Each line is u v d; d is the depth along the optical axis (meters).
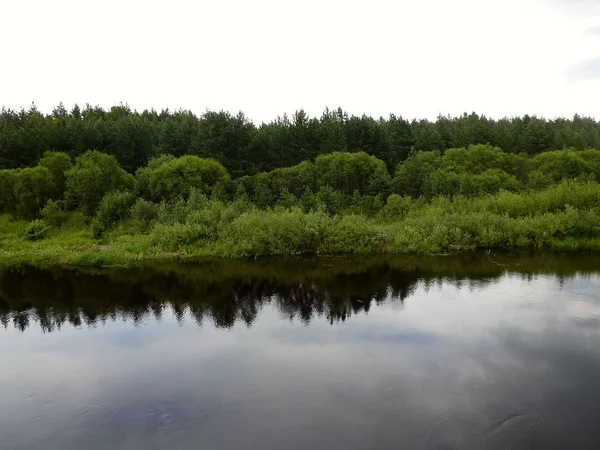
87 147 44.28
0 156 40.72
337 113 53.50
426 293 17.03
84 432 8.98
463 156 42.69
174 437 8.78
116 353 12.46
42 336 13.69
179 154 44.84
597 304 15.42
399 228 26.75
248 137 44.56
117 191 32.19
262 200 32.69
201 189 33.72
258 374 11.15
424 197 33.06
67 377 11.14
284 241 24.64
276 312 15.56
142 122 53.50
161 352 12.48
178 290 18.28
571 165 40.84
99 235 28.61
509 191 32.97
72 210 33.88
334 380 10.77
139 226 29.03
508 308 15.18
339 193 34.00
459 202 29.77
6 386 10.73
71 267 22.34
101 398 10.16
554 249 24.42
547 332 13.20
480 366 11.30
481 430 8.83
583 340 12.63
